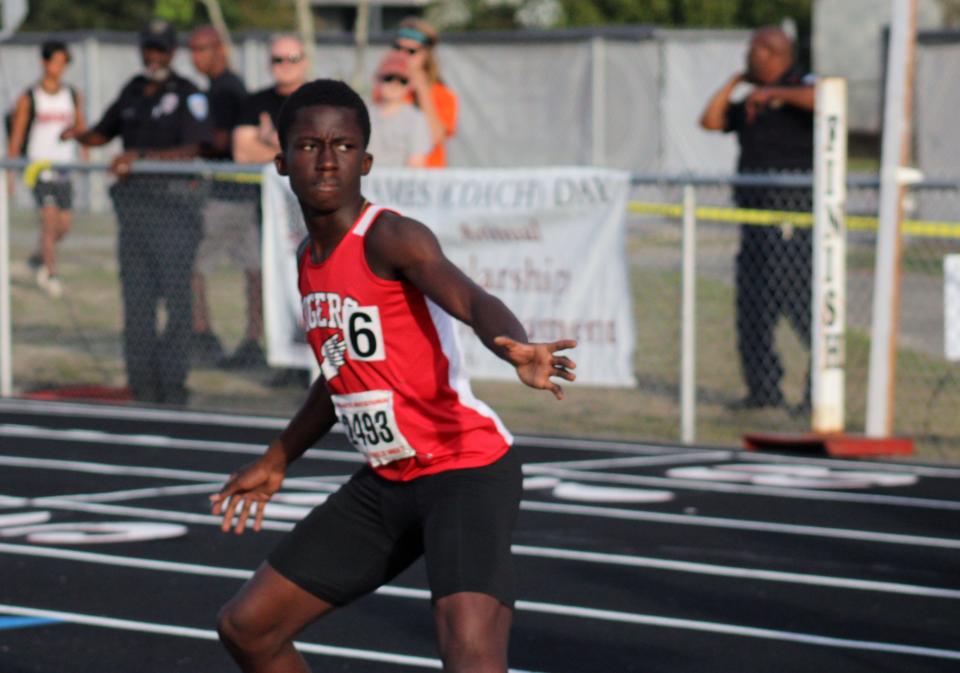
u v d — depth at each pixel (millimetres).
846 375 33969
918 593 18578
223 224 33594
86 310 43500
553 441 28734
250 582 11266
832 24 106375
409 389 10812
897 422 29922
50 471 26328
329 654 16047
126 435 29625
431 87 31703
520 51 70250
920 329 39594
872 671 15570
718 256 52969
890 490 24484
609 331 28328
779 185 27531
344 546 11180
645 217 56062
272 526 22172
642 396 32812
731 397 32219
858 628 17109
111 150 71875
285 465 12242
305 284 11070
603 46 69062
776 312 29844
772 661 15883
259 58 71625
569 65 69688
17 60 74250
